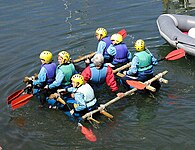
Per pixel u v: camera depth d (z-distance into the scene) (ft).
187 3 42.22
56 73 25.32
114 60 27.78
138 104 24.41
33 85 25.99
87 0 45.85
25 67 30.66
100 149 20.63
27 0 47.34
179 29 33.99
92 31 36.63
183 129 21.50
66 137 22.02
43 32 37.22
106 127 22.36
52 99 25.20
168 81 26.84
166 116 22.88
